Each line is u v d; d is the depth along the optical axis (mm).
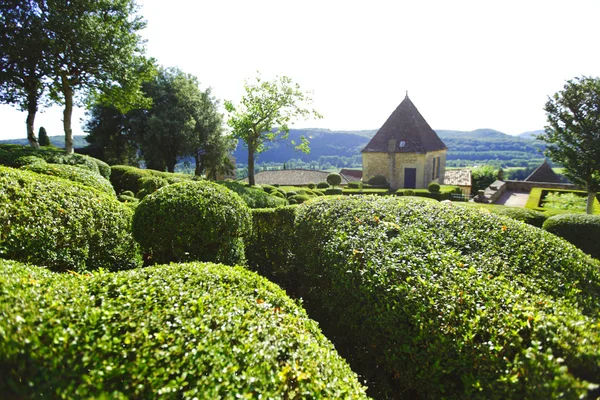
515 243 4402
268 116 21812
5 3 17016
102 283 2969
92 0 18516
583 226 7883
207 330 2402
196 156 32969
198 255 5266
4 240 3879
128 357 2020
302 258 5898
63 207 4805
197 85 32969
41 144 29469
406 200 6457
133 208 6762
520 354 2596
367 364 3945
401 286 3551
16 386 1701
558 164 14906
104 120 29594
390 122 32062
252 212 7426
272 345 2469
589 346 2508
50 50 17422
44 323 2014
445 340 2961
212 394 1852
